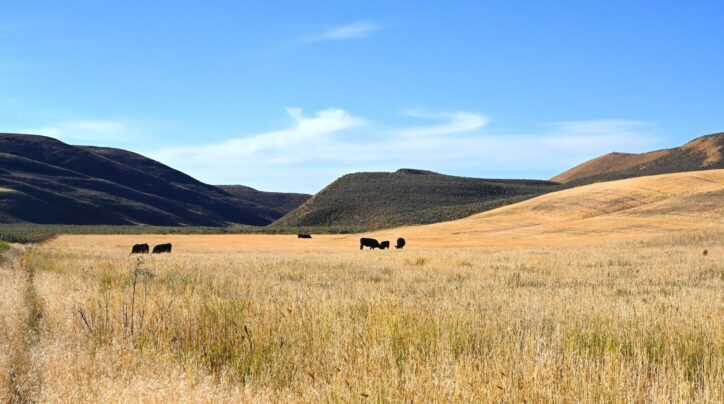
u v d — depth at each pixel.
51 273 21.33
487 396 6.38
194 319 10.44
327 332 9.32
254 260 35.53
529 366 7.04
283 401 6.74
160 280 18.33
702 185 102.56
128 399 6.66
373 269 28.05
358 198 177.00
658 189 103.56
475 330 9.57
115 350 8.78
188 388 6.97
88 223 192.12
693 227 76.25
